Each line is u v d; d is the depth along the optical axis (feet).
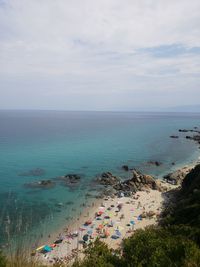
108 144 405.18
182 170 254.47
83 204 169.27
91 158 302.04
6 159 287.48
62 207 163.32
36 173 234.79
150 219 147.95
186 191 172.86
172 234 48.52
